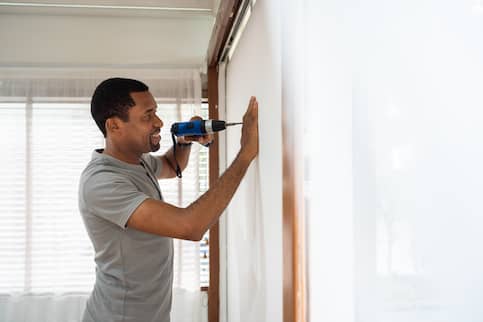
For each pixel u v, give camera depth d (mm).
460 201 483
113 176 1637
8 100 2938
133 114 1739
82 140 2988
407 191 594
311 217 1068
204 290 3109
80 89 2992
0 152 2936
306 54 1080
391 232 641
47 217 2951
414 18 563
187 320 2963
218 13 2100
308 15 1054
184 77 3045
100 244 1748
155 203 1509
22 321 2895
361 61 732
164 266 1847
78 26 3029
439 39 513
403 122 599
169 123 3037
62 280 2943
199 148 3049
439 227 523
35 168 2953
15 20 2980
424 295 558
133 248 1729
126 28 3062
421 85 552
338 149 854
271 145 1458
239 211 2205
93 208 1609
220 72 2939
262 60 1603
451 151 497
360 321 763
